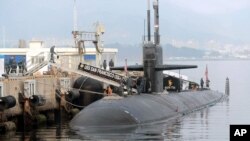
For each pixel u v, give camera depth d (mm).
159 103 73000
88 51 110188
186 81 111938
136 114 63469
